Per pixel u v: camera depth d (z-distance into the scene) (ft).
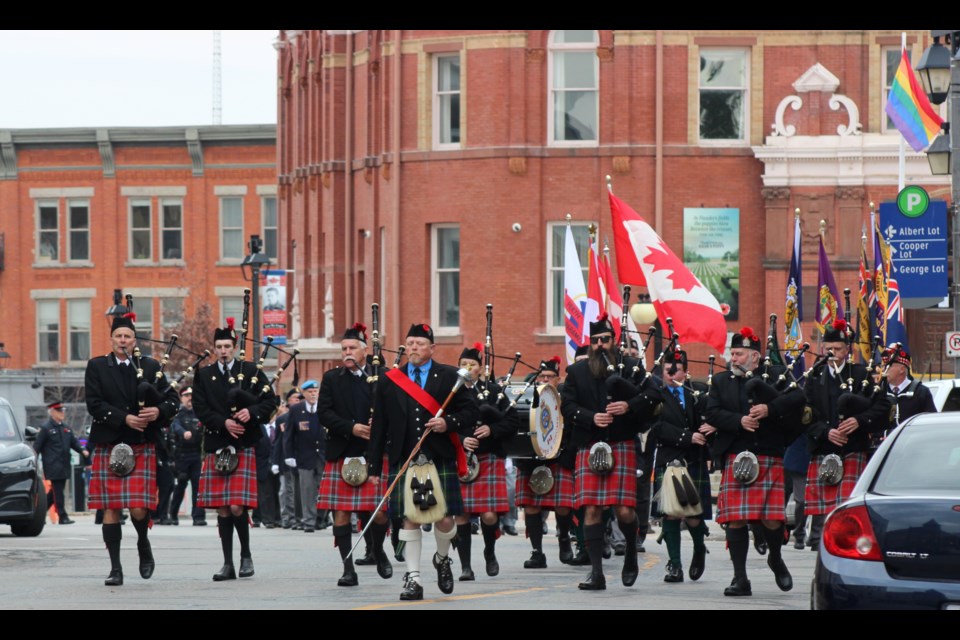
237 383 153.79
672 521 156.97
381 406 138.00
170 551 200.64
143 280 634.84
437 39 381.19
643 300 307.99
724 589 144.66
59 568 171.73
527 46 374.22
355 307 417.08
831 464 150.92
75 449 298.15
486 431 158.61
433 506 132.98
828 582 92.99
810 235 364.38
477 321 376.27
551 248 374.22
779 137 364.99
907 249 225.76
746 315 369.30
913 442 98.89
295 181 463.01
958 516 90.74
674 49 370.32
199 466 285.23
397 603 130.11
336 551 202.28
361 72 409.90
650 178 370.73
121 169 636.48
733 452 142.51
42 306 641.40
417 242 384.68
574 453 169.37
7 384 634.84
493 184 374.63
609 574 167.43
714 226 369.30
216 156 631.97
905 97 288.71
